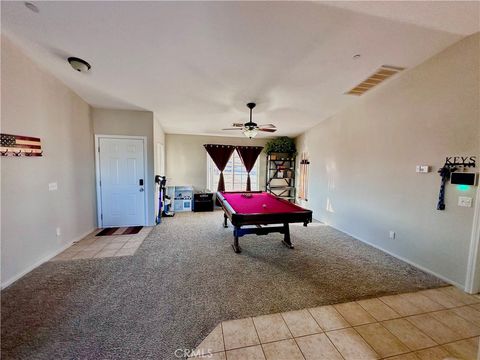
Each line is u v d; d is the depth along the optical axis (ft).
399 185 10.33
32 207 8.78
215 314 6.40
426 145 9.04
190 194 20.65
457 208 7.96
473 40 7.38
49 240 9.85
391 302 7.09
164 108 14.10
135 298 7.07
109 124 14.07
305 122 17.48
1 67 7.29
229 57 8.54
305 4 5.96
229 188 22.77
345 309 6.73
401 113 10.14
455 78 7.93
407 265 9.67
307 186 19.81
